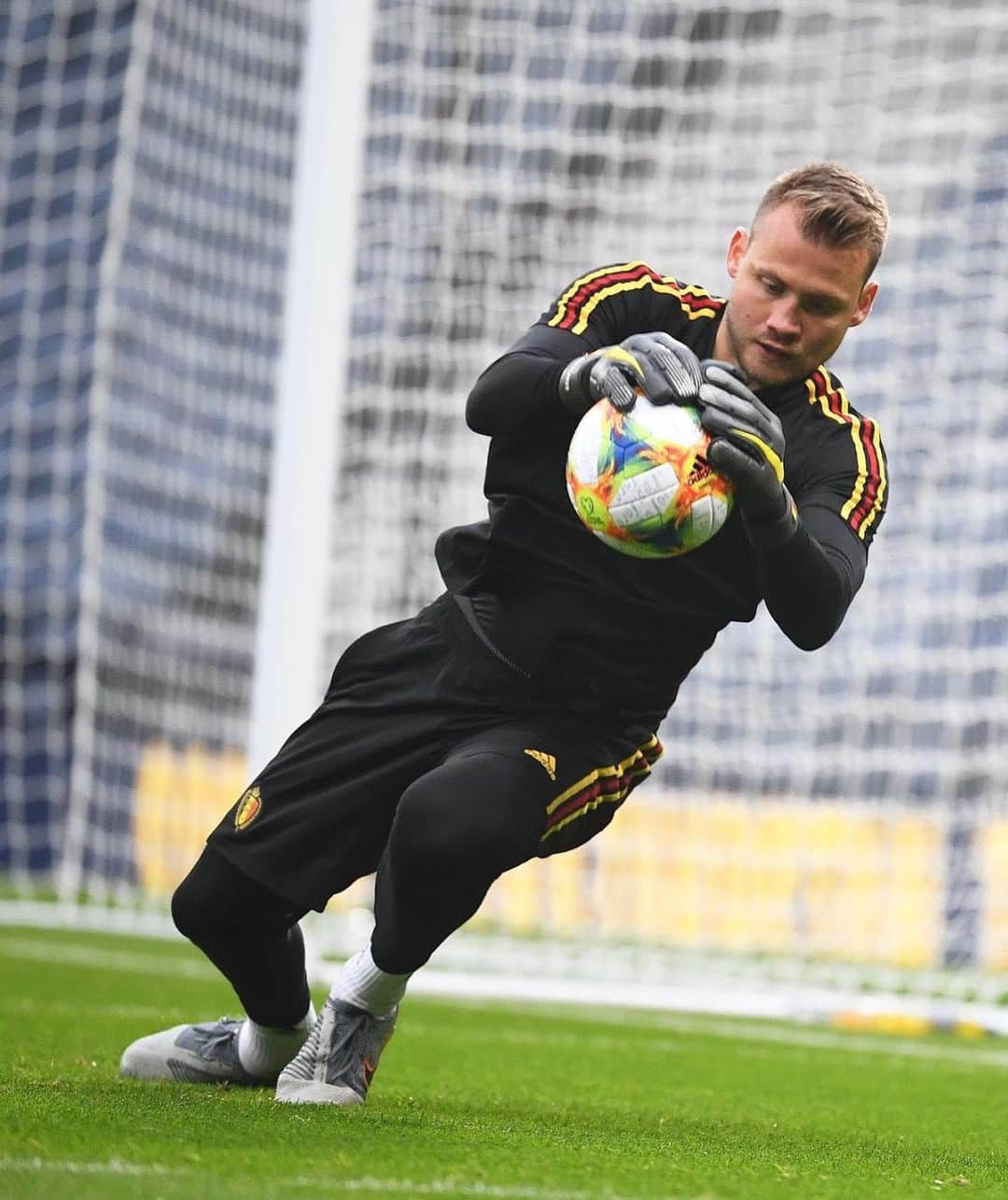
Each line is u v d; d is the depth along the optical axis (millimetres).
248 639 37812
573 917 33031
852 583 8133
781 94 31578
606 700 8664
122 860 38031
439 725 8602
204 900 8844
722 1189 6738
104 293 34969
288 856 8656
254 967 9156
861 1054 17891
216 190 37375
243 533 38000
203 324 37969
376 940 8547
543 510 8609
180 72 37031
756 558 8062
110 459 38969
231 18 36438
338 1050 8836
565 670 8570
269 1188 5957
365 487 29688
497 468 8711
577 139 29297
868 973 28328
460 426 29922
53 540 38469
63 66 39344
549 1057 14898
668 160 30688
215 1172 6254
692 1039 18391
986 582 33594
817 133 31484
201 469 38312
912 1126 11180
